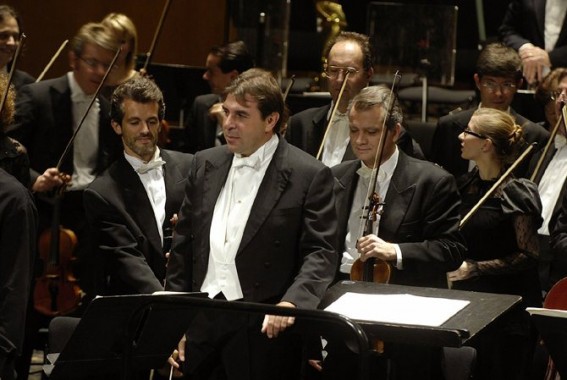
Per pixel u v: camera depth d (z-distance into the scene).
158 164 14.75
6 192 11.92
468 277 15.46
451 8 23.14
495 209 15.62
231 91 12.87
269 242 12.79
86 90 18.67
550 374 15.09
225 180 13.20
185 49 25.45
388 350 13.23
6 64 19.03
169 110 21.83
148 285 13.89
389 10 23.33
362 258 13.62
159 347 12.06
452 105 22.92
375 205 13.88
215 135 20.44
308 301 12.20
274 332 12.16
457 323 10.95
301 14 24.78
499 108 18.45
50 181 17.28
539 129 18.19
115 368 11.90
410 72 23.28
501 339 15.70
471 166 18.25
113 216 14.40
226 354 12.86
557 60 20.84
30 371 19.20
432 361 14.05
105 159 18.73
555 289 14.12
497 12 24.86
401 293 12.18
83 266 18.58
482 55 18.56
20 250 11.88
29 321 16.94
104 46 18.47
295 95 20.45
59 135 18.56
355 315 11.27
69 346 11.30
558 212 16.33
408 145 16.73
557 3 21.39
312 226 12.77
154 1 25.50
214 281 12.88
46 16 25.25
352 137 14.30
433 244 13.92
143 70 19.89
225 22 23.89
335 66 17.00
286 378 12.96
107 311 11.09
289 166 12.96
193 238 13.17
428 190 14.16
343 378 13.63
